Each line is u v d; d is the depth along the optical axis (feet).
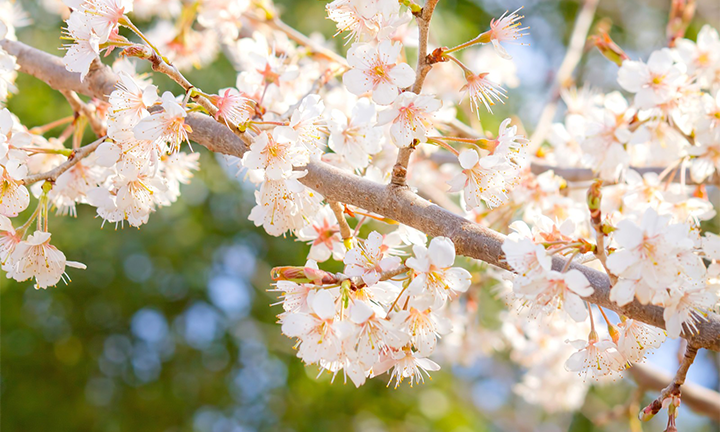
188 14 3.23
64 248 5.05
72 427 5.41
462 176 2.63
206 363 5.85
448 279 2.53
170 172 2.84
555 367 3.57
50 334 5.61
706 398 3.21
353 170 2.79
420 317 2.57
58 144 2.83
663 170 2.98
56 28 5.02
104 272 5.39
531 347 3.49
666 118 2.85
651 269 2.46
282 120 2.68
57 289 5.38
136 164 2.59
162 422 5.65
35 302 5.42
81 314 5.63
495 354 6.25
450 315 3.48
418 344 2.56
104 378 5.72
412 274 2.54
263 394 5.71
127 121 2.59
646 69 2.82
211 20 3.17
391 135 2.59
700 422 6.48
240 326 5.85
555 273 2.47
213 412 5.76
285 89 2.95
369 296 2.56
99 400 5.63
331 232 2.72
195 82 4.88
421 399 5.79
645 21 6.12
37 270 2.65
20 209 2.63
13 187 2.62
